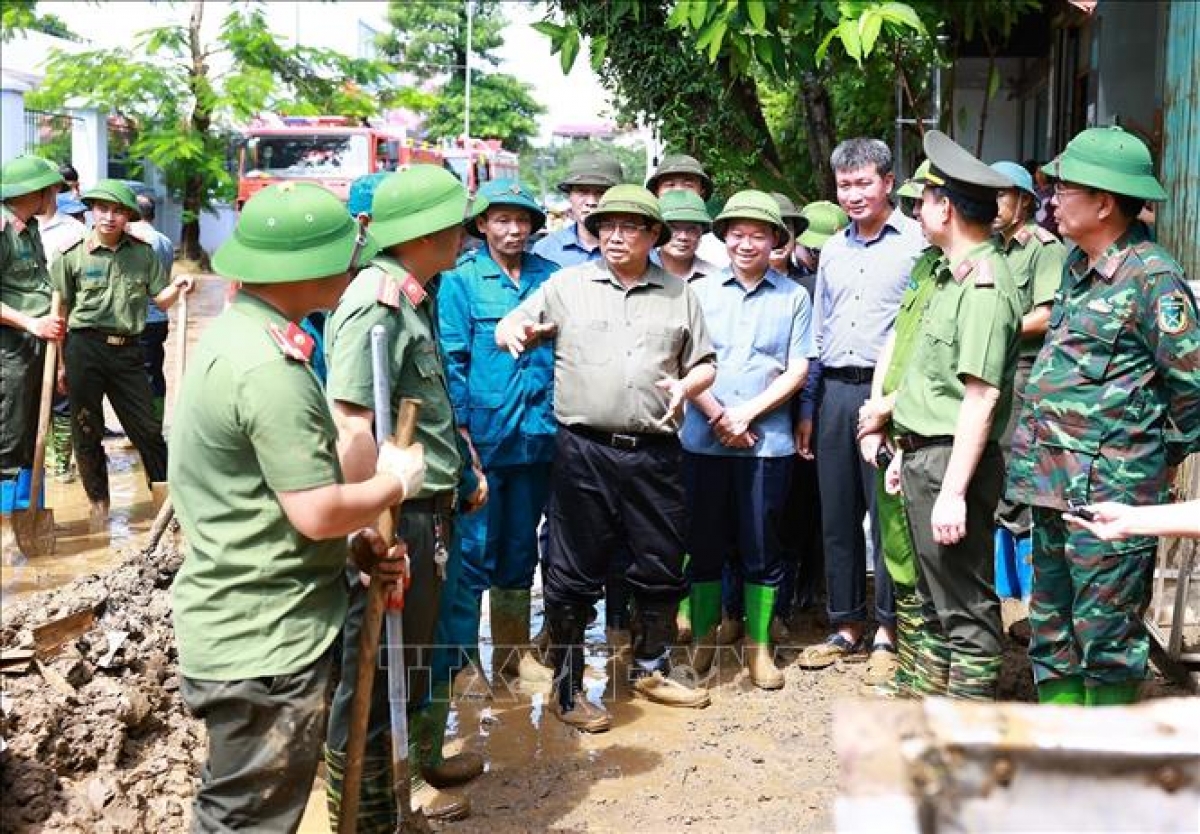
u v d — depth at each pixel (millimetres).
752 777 4461
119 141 28953
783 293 5469
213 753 3059
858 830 1821
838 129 10492
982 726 1828
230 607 2986
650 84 8156
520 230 5156
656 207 4711
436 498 3889
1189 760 1762
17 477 7285
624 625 5527
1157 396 3859
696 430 5387
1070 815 1801
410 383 3797
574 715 4902
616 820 4117
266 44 25844
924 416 4402
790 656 5805
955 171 4230
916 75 8797
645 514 4871
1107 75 10180
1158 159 7824
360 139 20891
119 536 7719
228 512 2971
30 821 3594
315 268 2998
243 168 21109
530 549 5383
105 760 3943
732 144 8312
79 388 7703
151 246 7891
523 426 5191
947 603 4410
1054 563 4090
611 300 4797
